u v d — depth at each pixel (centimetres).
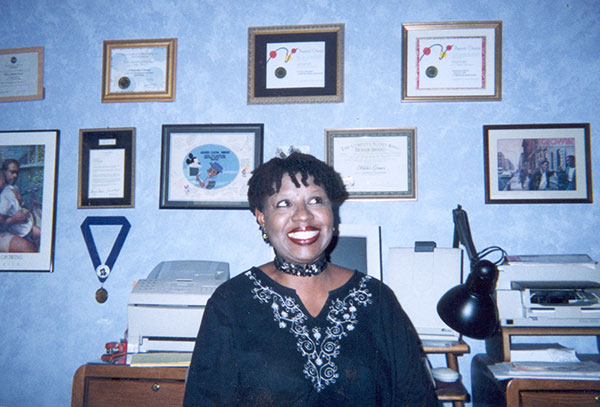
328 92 180
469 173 174
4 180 190
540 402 124
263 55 184
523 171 172
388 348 105
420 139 177
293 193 105
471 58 177
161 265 171
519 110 175
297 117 182
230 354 100
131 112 188
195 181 183
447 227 173
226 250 180
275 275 110
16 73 193
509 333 140
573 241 169
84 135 188
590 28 174
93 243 185
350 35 181
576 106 173
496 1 177
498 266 150
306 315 102
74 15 193
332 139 179
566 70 174
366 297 107
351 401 96
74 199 188
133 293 145
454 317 123
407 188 175
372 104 179
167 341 147
